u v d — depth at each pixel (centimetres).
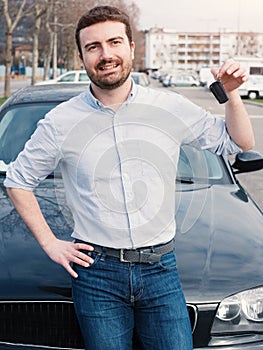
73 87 497
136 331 236
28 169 227
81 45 223
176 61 16025
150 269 223
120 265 221
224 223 324
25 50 9575
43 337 266
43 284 265
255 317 267
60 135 224
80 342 264
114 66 217
